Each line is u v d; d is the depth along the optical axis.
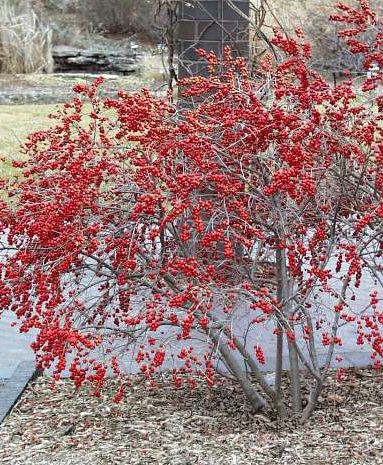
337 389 4.91
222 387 5.00
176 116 4.37
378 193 4.53
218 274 4.43
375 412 4.55
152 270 4.40
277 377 4.42
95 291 6.36
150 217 4.22
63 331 3.76
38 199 4.37
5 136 13.09
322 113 4.35
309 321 4.45
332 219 4.49
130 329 4.87
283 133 3.98
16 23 21.33
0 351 5.84
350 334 6.01
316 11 11.62
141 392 4.93
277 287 4.39
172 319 3.96
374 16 4.79
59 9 25.84
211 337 4.50
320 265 4.55
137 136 4.23
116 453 4.11
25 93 18.00
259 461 3.97
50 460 4.06
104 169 4.19
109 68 21.92
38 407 4.75
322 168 4.12
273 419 4.50
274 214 4.20
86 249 4.11
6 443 4.29
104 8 24.23
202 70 7.04
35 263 4.29
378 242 4.98
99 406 4.73
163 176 3.92
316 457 4.00
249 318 6.14
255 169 4.23
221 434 4.32
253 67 6.51
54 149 4.56
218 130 4.22
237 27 7.07
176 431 4.36
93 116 4.46
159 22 11.62
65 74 21.05
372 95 5.48
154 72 20.30
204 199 4.46
